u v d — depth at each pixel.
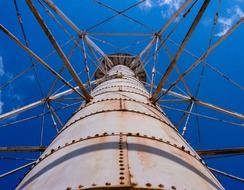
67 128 8.21
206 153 10.57
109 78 14.28
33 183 5.41
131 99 9.54
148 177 4.65
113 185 4.31
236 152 10.45
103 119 7.47
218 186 5.74
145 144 5.96
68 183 4.66
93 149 5.66
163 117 9.17
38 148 10.70
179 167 5.40
